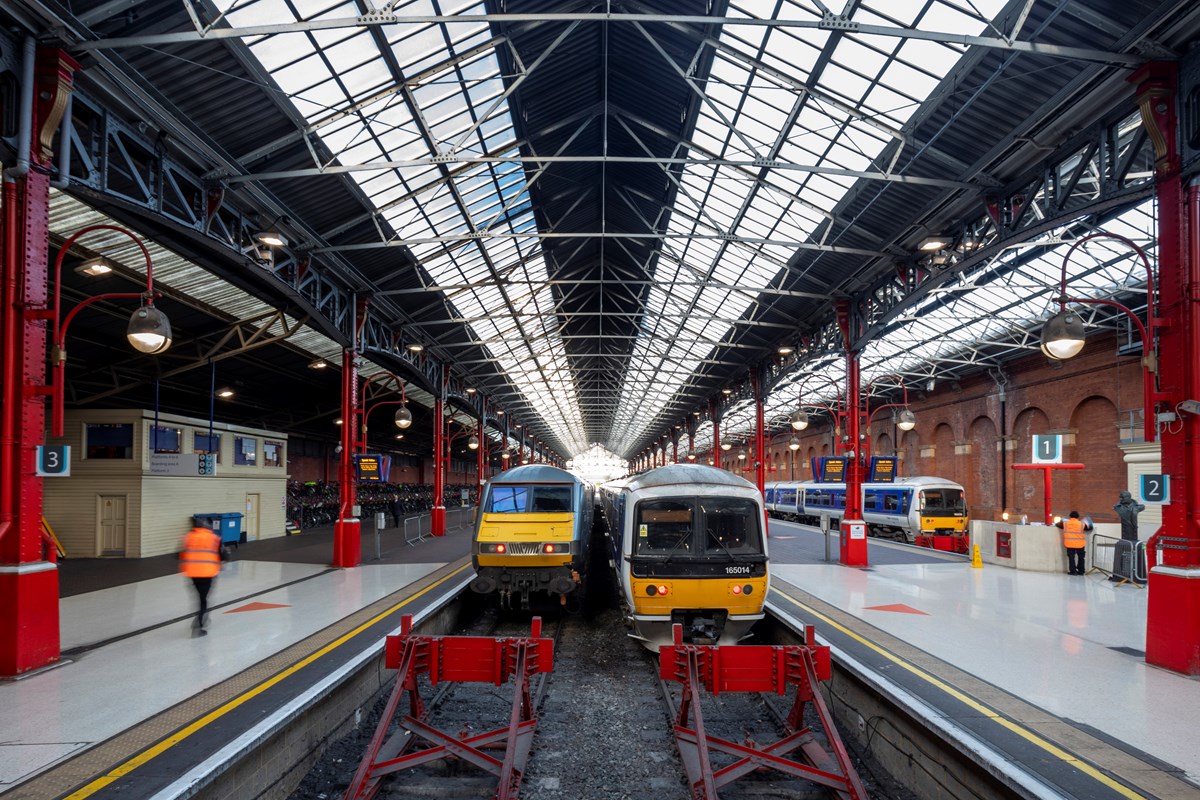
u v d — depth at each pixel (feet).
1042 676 22.76
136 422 59.57
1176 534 24.11
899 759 20.58
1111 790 14.46
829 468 56.29
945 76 32.17
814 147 43.16
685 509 32.19
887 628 30.14
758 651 20.53
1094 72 26.58
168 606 36.60
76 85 25.29
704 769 17.46
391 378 85.87
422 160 34.81
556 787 19.70
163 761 15.84
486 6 33.53
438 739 20.13
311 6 28.81
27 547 23.67
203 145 31.22
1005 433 88.28
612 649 35.76
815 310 66.28
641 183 59.93
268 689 21.31
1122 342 67.46
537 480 41.91
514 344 101.40
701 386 123.24
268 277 39.37
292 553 63.52
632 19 24.86
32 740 17.19
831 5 31.60
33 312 23.70
